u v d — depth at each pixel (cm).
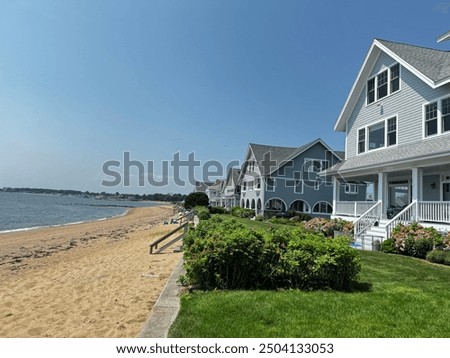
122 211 7769
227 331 424
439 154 1173
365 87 1839
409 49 1659
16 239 2231
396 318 469
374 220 1509
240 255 617
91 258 1321
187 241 681
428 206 1273
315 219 1914
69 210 6700
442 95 1328
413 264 954
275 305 507
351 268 629
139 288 782
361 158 1783
